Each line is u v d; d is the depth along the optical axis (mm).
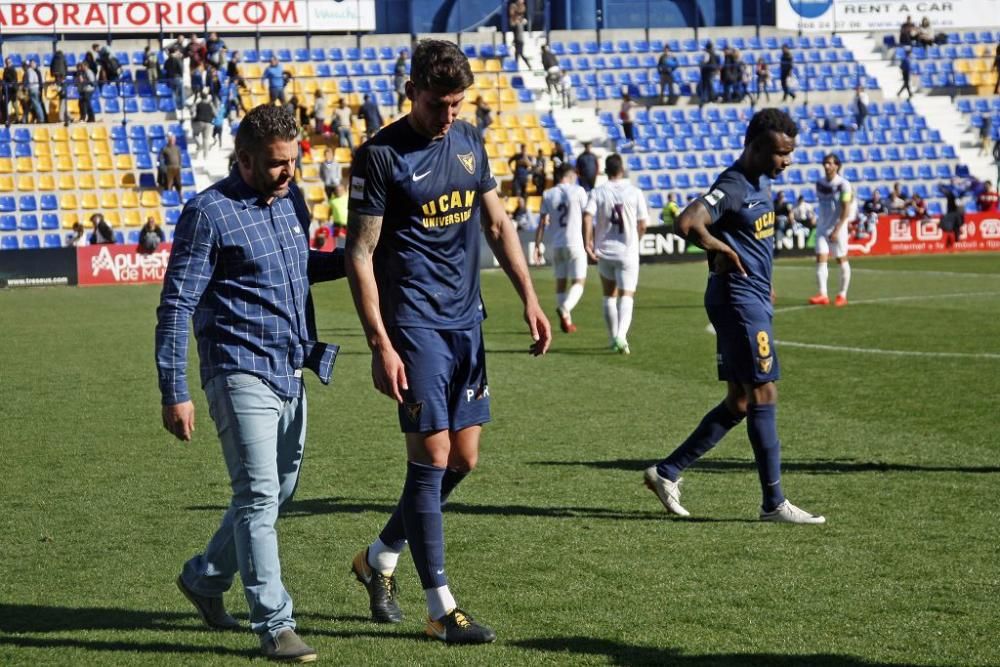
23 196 30109
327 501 6602
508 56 36688
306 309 4387
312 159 32219
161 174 30516
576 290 13672
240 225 4207
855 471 7074
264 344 4246
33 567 5426
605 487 6824
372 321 4359
